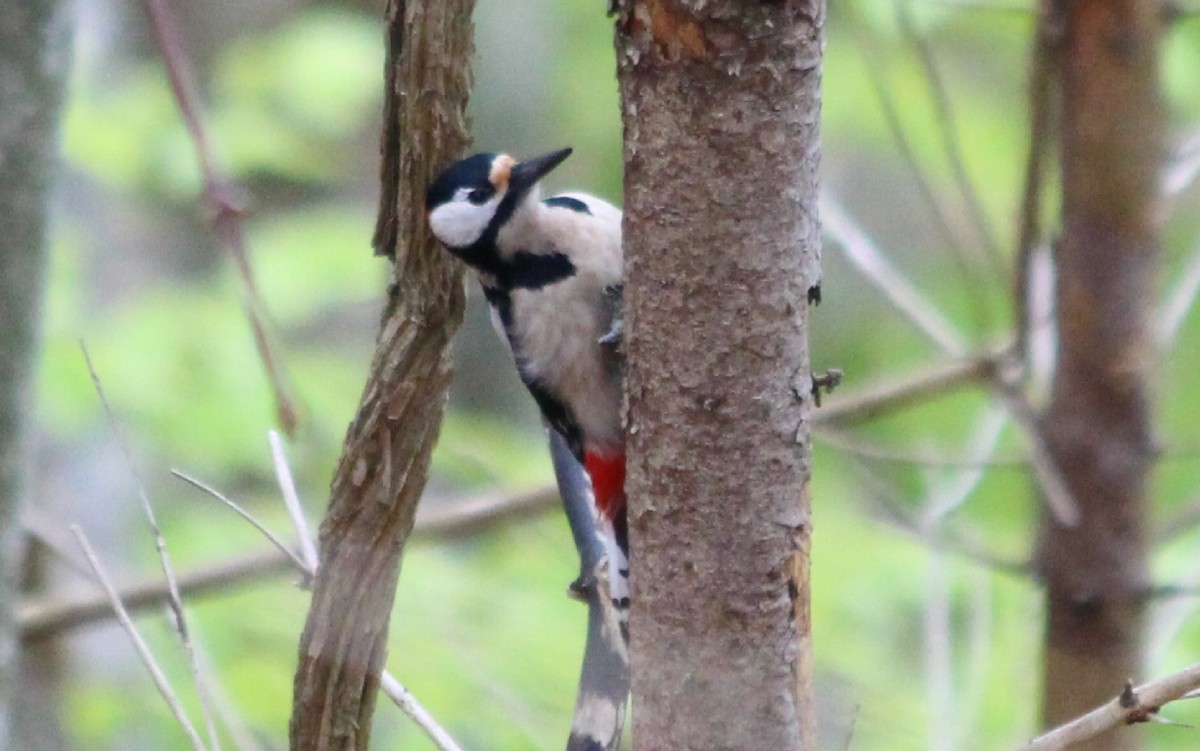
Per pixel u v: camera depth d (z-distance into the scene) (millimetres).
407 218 5801
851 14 11664
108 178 14273
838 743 11195
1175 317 8773
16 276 6570
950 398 16734
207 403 13891
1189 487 15039
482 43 19094
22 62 6438
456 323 5855
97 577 7168
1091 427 8664
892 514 11977
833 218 9664
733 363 5047
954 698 11359
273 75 15719
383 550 5895
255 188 17906
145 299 14562
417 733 11477
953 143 9445
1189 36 11430
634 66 4992
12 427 6691
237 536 13703
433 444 5922
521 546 13102
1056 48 8367
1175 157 9008
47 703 13523
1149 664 8859
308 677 5945
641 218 5078
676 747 5289
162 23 5508
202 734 11664
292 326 16156
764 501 5145
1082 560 8727
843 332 18906
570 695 11586
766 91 4867
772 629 5219
